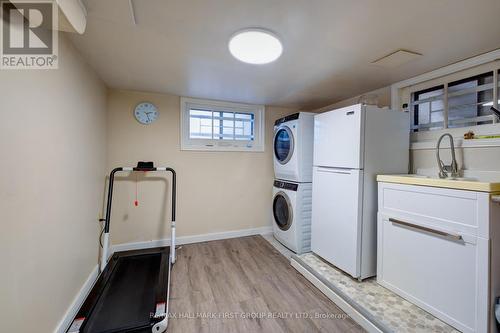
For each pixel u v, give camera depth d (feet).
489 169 5.57
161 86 8.21
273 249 9.23
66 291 4.88
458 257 4.50
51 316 4.24
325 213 7.45
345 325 5.06
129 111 8.73
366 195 6.40
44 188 4.01
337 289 5.93
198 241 9.91
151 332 4.62
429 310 4.99
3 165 3.03
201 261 8.13
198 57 5.88
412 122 7.49
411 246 5.38
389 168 6.75
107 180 8.41
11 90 3.20
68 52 4.95
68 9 3.34
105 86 8.10
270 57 5.60
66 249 4.89
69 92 5.01
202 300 5.92
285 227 9.21
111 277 6.45
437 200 4.86
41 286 3.90
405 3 3.78
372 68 6.56
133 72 6.89
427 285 5.04
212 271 7.43
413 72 6.82
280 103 10.70
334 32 4.69
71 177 5.15
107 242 7.25
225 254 8.72
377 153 6.54
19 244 3.34
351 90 8.63
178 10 3.99
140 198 8.97
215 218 10.24
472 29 4.57
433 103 6.95
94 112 6.84
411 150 7.32
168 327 4.96
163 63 6.24
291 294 6.22
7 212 3.10
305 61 6.08
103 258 7.08
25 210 3.48
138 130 8.87
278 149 9.91
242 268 7.65
